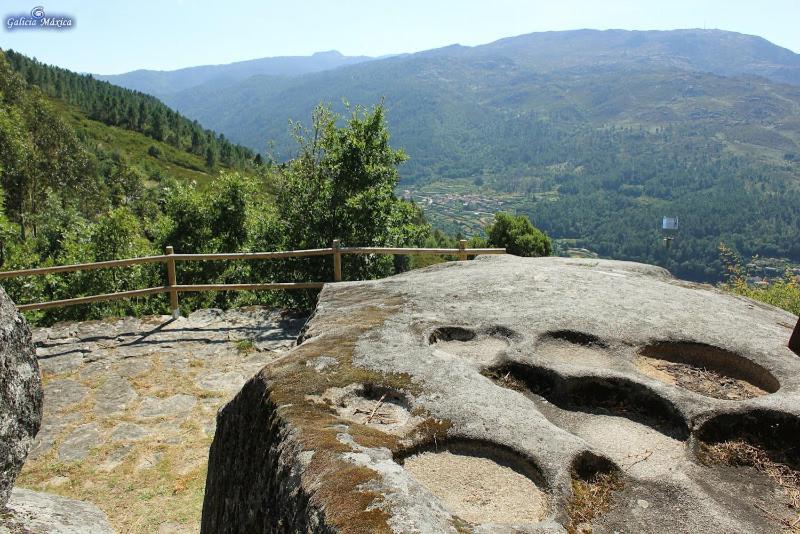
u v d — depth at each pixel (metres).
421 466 2.07
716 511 1.90
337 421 2.25
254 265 9.80
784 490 2.07
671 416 2.50
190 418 4.96
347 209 9.54
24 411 2.49
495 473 2.05
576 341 3.25
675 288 4.25
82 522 2.96
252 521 2.27
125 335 6.74
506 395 2.49
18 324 2.49
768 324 3.54
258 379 2.68
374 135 10.16
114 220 13.62
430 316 3.53
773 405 2.43
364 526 1.61
